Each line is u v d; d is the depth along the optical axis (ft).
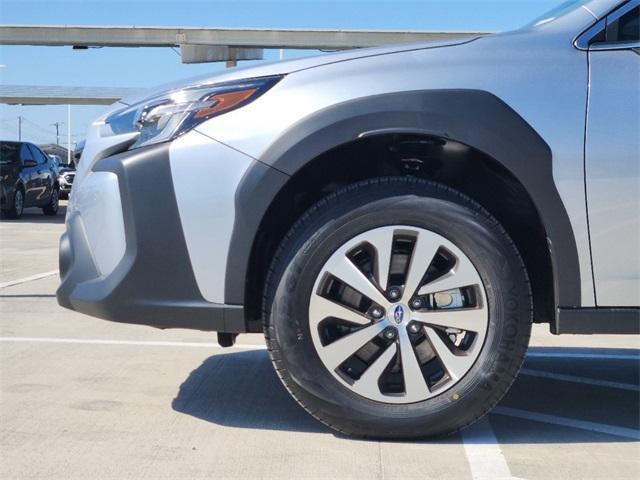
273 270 10.57
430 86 10.46
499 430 11.45
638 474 9.73
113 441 10.78
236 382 13.92
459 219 10.38
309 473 9.65
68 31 86.69
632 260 10.48
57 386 13.50
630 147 10.41
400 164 11.31
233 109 10.61
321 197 11.39
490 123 10.36
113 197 10.84
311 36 85.81
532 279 11.43
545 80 10.58
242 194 10.42
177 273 10.61
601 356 16.79
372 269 10.55
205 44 86.84
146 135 10.93
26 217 63.67
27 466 9.86
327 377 10.48
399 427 10.48
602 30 10.80
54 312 20.68
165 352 16.21
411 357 10.44
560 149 10.40
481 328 10.43
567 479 9.55
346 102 10.40
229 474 9.62
